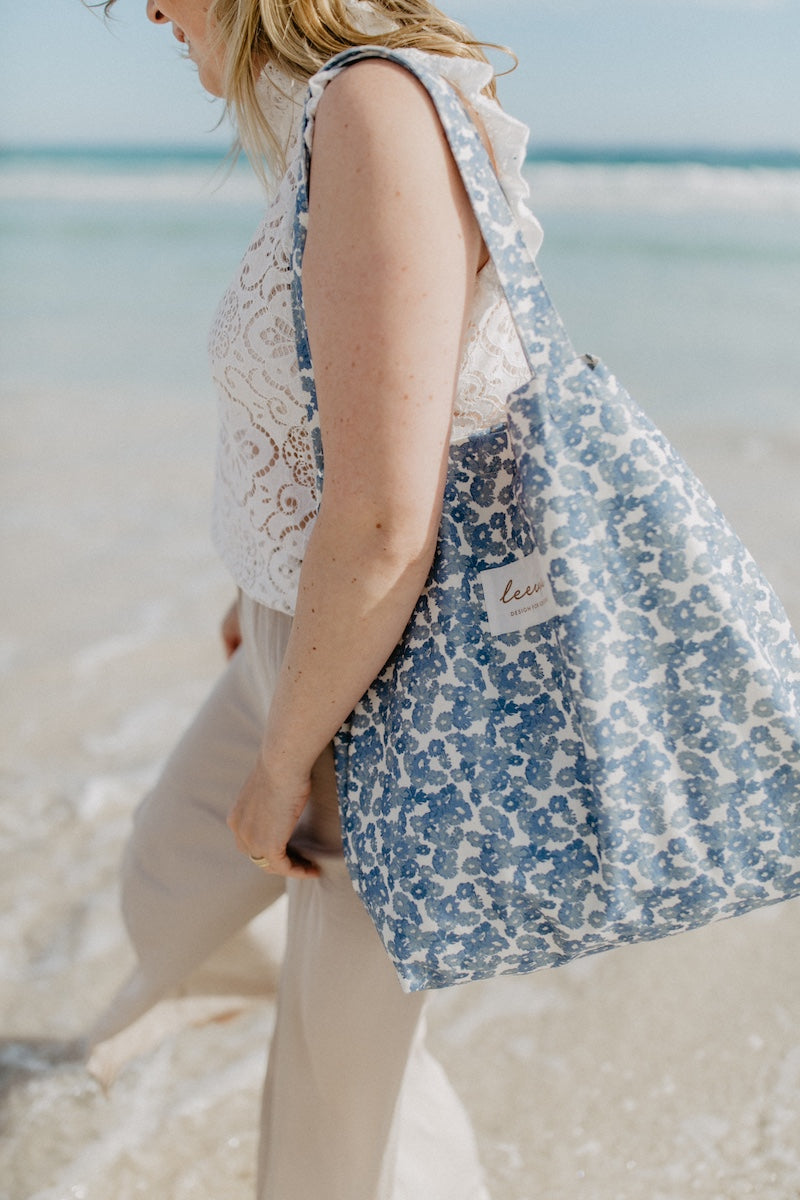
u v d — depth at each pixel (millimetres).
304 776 1226
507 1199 1841
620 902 1121
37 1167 1914
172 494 5551
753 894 1148
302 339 1099
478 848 1140
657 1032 2201
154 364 9156
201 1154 1952
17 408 7535
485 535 1151
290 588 1320
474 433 1151
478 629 1147
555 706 1132
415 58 1056
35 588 4309
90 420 7188
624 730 1097
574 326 11242
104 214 24688
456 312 1025
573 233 21094
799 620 3820
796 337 10352
